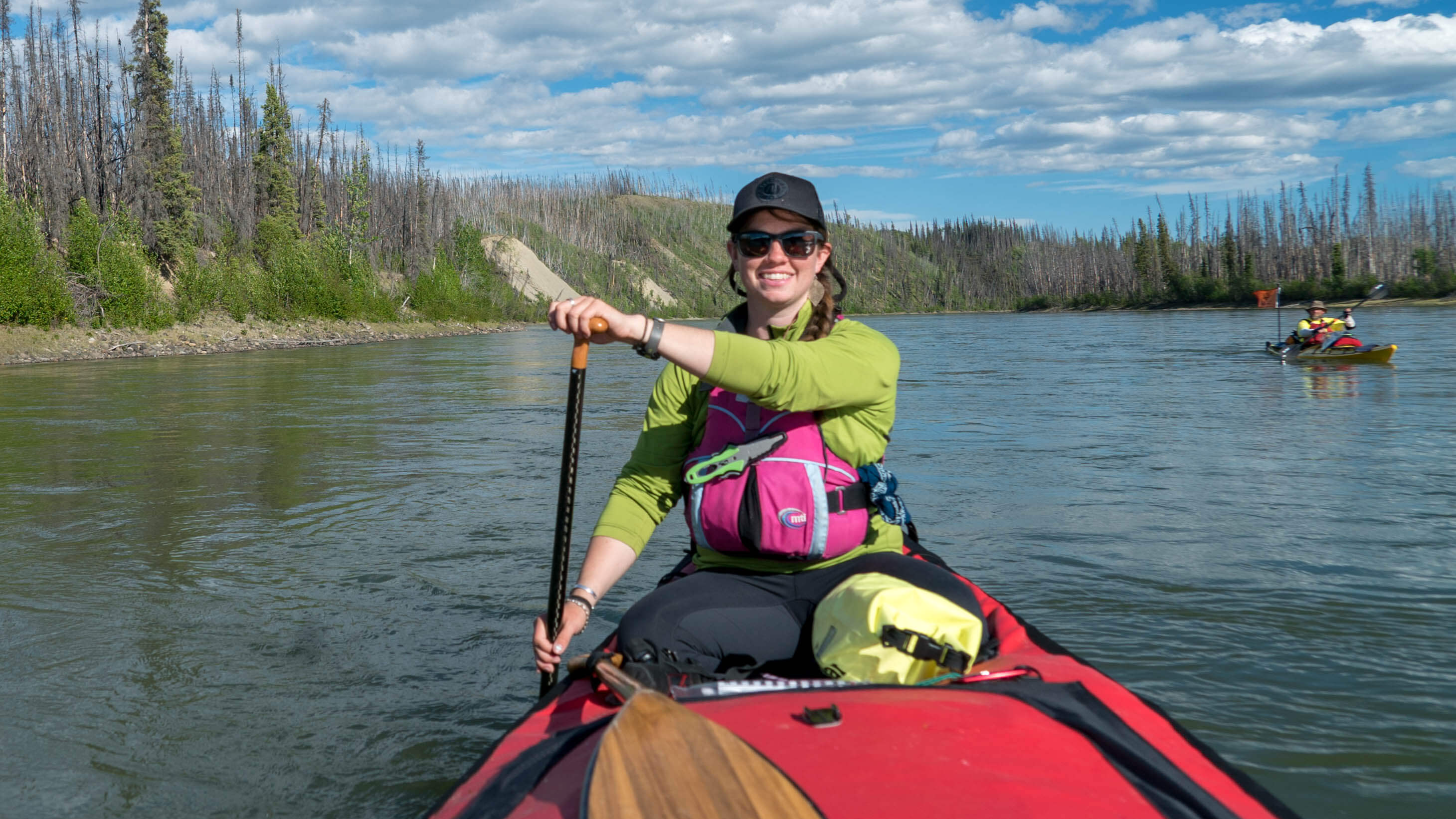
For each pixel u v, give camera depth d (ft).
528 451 30.45
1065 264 549.13
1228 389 47.34
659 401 7.61
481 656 12.37
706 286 604.08
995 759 4.45
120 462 28.76
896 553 6.81
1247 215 410.31
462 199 450.30
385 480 25.34
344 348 127.44
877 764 4.36
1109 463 26.40
